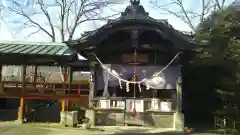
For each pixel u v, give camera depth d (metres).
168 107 18.81
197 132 17.55
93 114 18.89
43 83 22.47
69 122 18.72
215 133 17.36
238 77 18.08
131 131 16.88
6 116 22.83
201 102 24.16
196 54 20.20
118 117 19.03
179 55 19.14
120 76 19.50
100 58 20.09
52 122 20.48
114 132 16.47
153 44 19.14
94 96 19.55
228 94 18.80
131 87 20.44
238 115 18.62
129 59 19.78
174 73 19.39
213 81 22.70
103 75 19.67
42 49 21.80
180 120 18.12
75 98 21.41
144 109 19.02
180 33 18.20
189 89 24.34
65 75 22.62
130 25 18.11
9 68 27.86
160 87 19.23
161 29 18.03
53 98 21.31
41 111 24.56
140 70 19.52
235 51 19.14
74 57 23.69
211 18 22.12
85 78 33.28
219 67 21.52
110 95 20.11
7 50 20.92
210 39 20.62
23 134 15.36
